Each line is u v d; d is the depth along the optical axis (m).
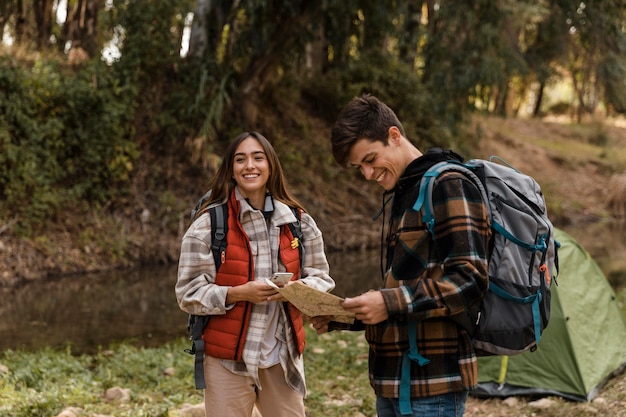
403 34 15.62
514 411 5.15
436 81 15.60
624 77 20.61
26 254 12.02
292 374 3.06
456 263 2.23
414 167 2.40
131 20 14.34
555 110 41.28
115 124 13.58
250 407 3.07
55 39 17.59
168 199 14.34
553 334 5.43
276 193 3.14
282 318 3.04
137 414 4.62
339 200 17.55
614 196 24.12
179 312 9.62
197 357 2.96
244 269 2.96
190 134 15.20
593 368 5.50
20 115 12.54
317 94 19.61
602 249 16.33
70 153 13.56
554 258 2.56
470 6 14.63
